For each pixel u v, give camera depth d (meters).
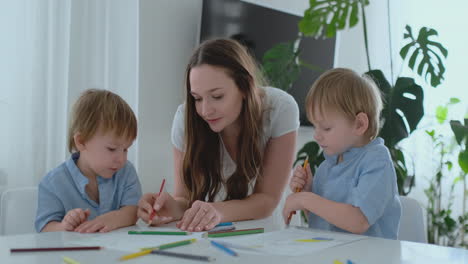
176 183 1.43
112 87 1.87
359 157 1.09
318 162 2.22
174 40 2.15
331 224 1.09
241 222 1.13
